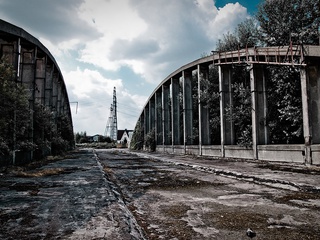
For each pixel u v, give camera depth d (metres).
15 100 11.45
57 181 8.00
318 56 11.92
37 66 22.77
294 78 15.80
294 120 14.91
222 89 20.06
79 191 6.29
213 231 3.90
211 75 26.81
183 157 21.66
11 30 14.83
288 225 4.13
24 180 8.29
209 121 23.72
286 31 17.41
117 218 4.05
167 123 35.16
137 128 51.12
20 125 13.36
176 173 11.07
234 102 20.66
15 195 5.86
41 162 15.98
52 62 26.30
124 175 10.58
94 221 3.89
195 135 27.17
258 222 4.29
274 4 18.33
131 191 7.16
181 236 3.71
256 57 16.12
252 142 16.27
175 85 31.80
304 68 12.35
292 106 15.28
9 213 4.35
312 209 5.05
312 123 12.07
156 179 9.32
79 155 25.42
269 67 16.73
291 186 7.31
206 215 4.74
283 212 4.86
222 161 16.44
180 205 5.51
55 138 23.53
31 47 18.83
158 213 4.93
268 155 14.61
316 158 11.39
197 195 6.50
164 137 34.81
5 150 11.91
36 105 18.53
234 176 9.68
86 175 9.52
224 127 19.73
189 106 27.42
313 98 12.22
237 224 4.20
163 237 3.68
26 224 3.76
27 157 15.59
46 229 3.54
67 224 3.75
